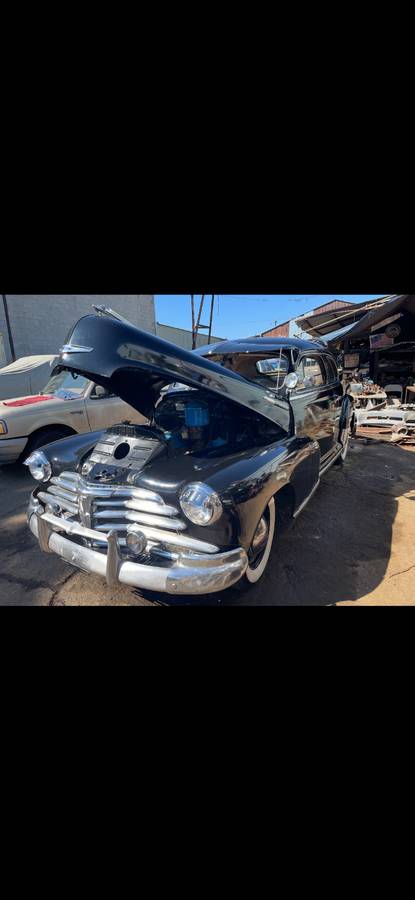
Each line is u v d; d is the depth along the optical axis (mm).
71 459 2383
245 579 2045
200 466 1974
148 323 14953
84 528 1972
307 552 2707
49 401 4676
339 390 4289
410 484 4230
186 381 1987
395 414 6555
